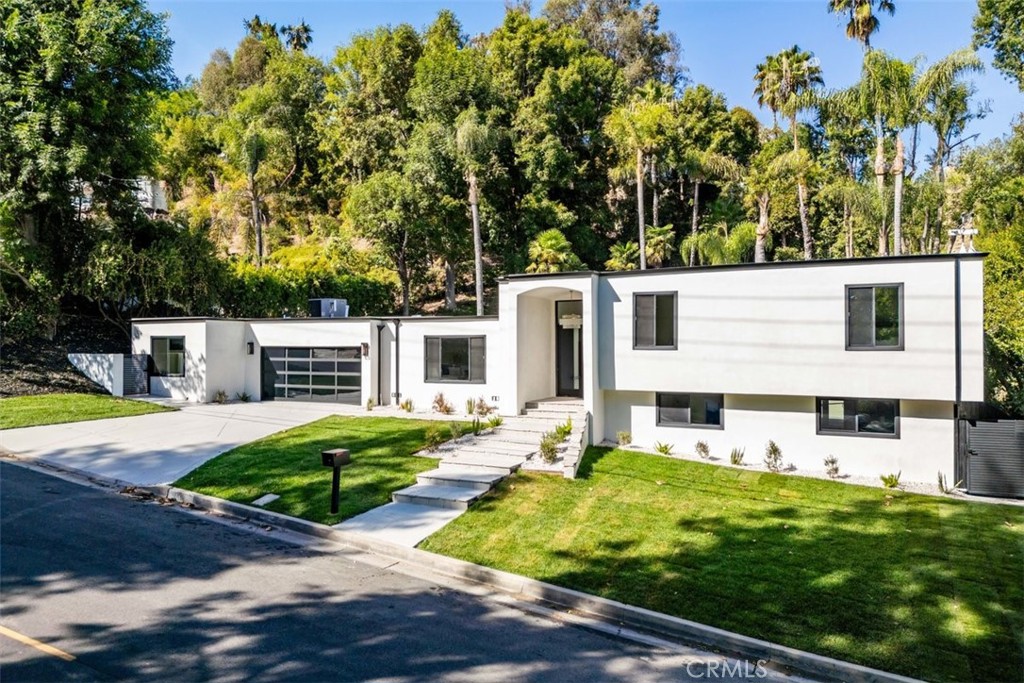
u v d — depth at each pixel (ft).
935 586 26.27
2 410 58.54
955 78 78.84
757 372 45.65
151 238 87.97
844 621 23.27
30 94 70.64
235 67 206.18
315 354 72.13
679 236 139.03
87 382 73.92
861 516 35.37
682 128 144.36
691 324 47.73
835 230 134.10
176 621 21.70
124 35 77.10
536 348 57.93
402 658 19.84
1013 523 34.53
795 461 46.21
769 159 145.48
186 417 60.80
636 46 174.19
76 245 81.92
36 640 19.79
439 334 65.62
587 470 42.55
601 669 19.88
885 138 105.19
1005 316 58.23
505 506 35.35
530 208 115.55
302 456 44.96
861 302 43.06
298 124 159.84
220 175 162.30
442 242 116.06
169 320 74.18
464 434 50.06
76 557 27.22
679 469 43.93
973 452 40.55
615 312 50.42
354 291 111.96
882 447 43.88
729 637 22.02
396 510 34.99
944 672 20.08
